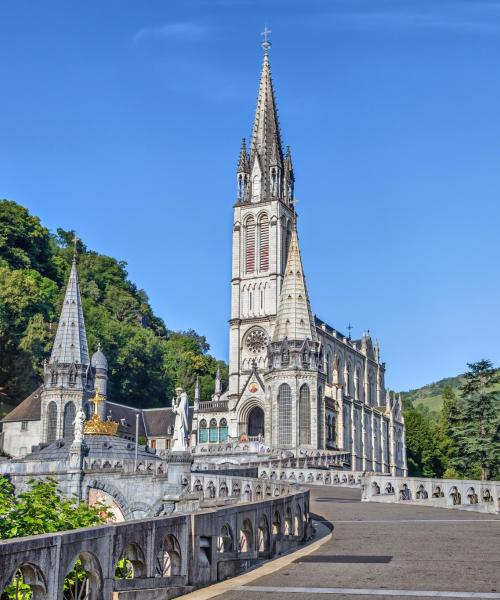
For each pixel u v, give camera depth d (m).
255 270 160.25
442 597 17.50
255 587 19.30
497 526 33.38
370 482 54.38
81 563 15.87
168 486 68.00
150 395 183.38
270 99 171.62
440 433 191.50
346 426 146.75
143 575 17.42
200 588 19.48
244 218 163.12
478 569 21.39
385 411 178.38
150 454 97.94
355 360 180.75
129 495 78.75
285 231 164.12
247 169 165.75
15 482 83.56
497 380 97.25
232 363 156.50
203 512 20.22
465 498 46.78
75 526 25.42
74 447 83.19
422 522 35.88
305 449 125.00
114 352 176.88
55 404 134.88
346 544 27.66
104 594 15.85
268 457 115.12
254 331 156.75
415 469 196.25
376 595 17.86
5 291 153.50
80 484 81.62
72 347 138.00
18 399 147.88
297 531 29.19
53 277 199.50
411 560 23.27
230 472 77.38
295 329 131.25
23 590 15.68
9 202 187.75
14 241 184.38
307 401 128.62
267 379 131.38
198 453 120.38
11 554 13.42
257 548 23.89
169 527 18.41
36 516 25.00
